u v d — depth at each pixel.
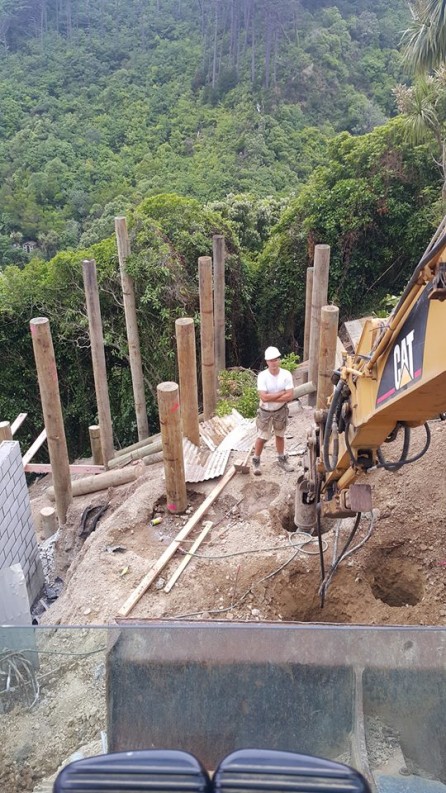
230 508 8.84
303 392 11.38
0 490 7.82
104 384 12.55
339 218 17.09
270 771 1.74
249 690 3.50
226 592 7.44
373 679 3.47
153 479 9.81
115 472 11.02
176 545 8.04
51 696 3.79
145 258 14.73
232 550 7.99
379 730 3.38
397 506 8.23
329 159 17.86
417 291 3.53
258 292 18.55
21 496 8.41
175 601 7.32
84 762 1.78
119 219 12.95
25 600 7.35
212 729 3.48
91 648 3.79
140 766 1.74
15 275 16.56
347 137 17.53
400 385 3.73
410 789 3.14
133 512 8.80
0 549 7.84
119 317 16.11
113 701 3.56
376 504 8.35
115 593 7.47
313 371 11.36
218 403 12.71
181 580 7.59
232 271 17.00
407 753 3.30
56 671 3.82
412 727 3.38
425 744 3.33
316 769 1.74
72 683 3.80
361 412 4.48
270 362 8.81
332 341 9.39
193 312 15.40
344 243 17.39
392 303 15.34
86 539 9.13
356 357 4.71
